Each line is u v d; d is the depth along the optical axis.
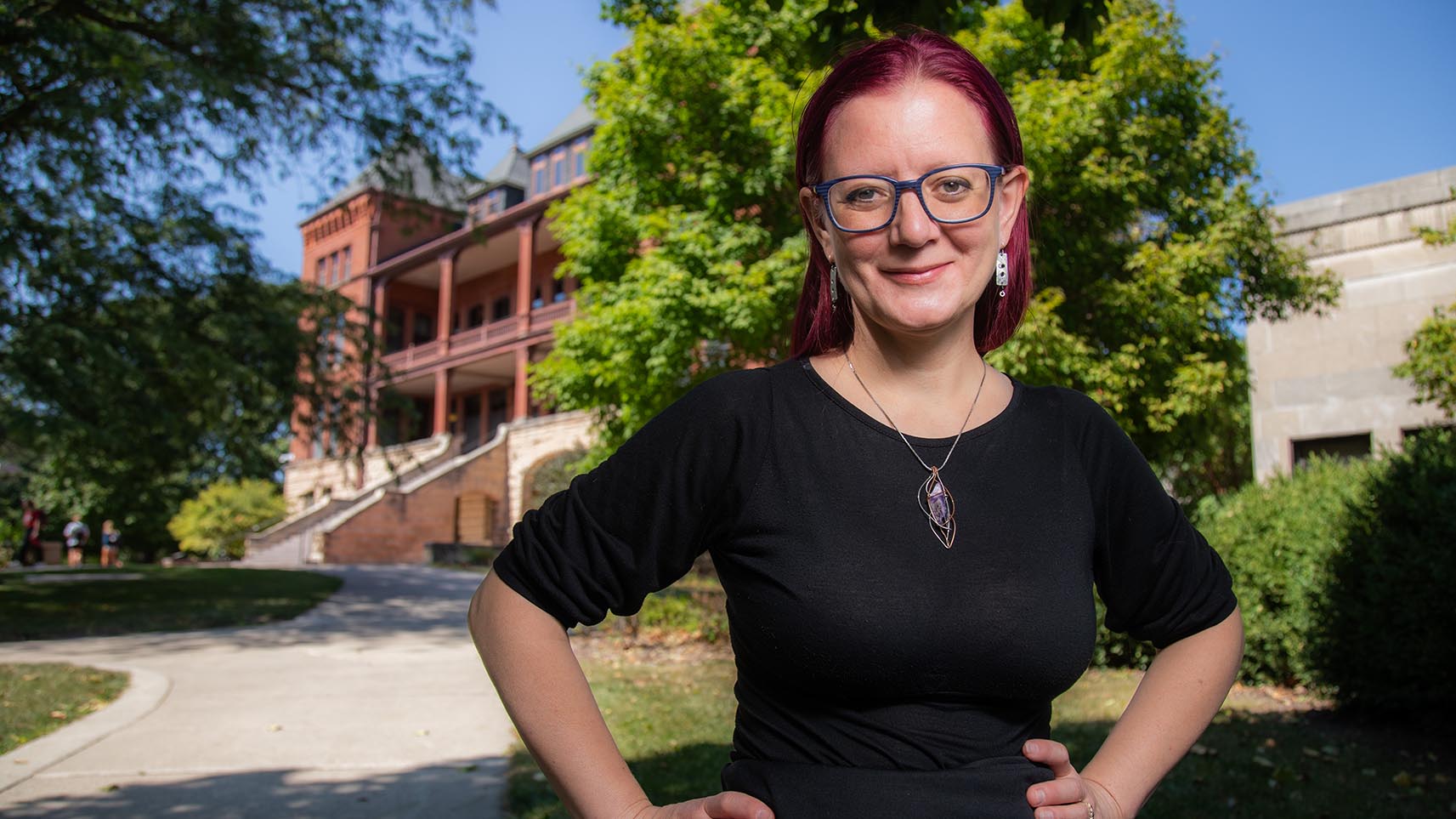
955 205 1.18
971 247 1.19
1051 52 9.50
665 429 1.18
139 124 11.79
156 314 12.74
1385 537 5.62
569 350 10.76
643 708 5.94
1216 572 1.29
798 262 9.27
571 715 1.12
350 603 13.87
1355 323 11.48
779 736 1.13
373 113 13.52
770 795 1.08
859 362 1.24
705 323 9.52
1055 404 1.27
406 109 13.73
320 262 41.31
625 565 1.16
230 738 5.46
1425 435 5.92
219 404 13.64
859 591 1.06
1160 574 1.25
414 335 38.97
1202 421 10.23
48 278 11.81
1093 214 9.26
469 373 34.97
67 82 11.61
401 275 37.22
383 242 38.47
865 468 1.13
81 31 11.23
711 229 9.91
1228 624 1.27
